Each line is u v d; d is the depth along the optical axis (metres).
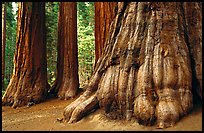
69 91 19.36
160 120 7.56
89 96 9.84
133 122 8.10
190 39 8.96
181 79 8.18
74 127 8.85
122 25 9.50
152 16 8.87
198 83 8.52
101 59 10.27
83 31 34.16
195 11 9.13
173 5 8.93
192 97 8.34
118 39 9.38
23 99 17.52
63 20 20.70
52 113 13.64
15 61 18.52
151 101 7.99
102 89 9.12
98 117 9.02
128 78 8.64
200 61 8.68
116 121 8.50
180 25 8.88
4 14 25.56
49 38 25.55
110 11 16.69
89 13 34.12
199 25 9.02
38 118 12.29
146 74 8.28
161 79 8.11
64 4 20.69
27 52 18.36
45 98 19.03
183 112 7.88
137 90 8.32
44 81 19.09
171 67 8.23
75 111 9.42
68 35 20.42
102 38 17.69
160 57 8.35
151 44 8.59
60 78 20.44
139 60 8.68
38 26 18.88
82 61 35.69
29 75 18.19
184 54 8.55
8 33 32.47
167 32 8.66
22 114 14.54
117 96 8.70
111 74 9.12
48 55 26.05
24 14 18.45
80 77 37.53
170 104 7.75
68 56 20.23
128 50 8.92
